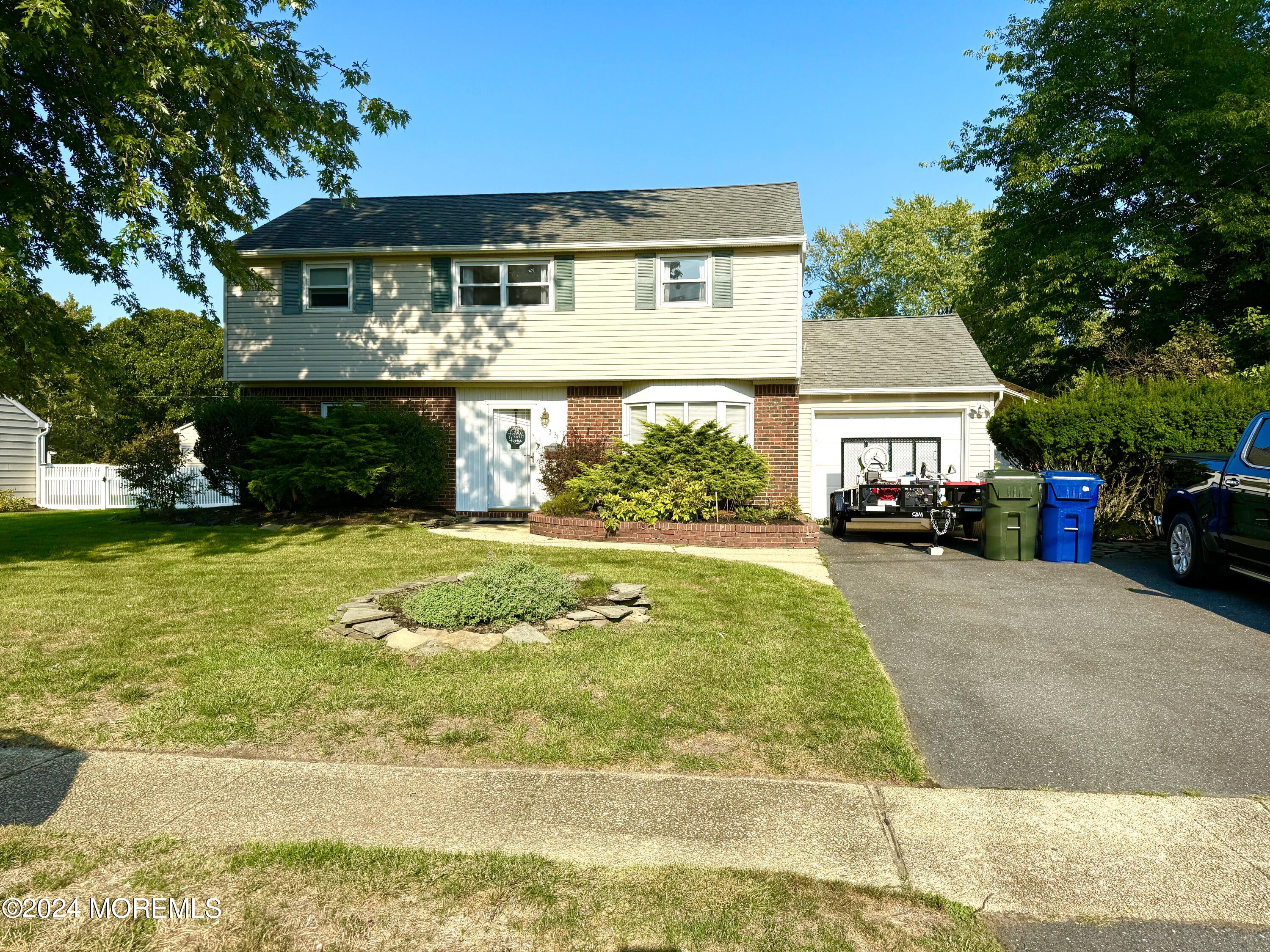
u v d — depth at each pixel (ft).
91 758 13.24
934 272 121.60
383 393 53.42
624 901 9.22
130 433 107.24
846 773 13.00
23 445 78.54
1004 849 10.58
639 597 24.32
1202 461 28.78
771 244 48.34
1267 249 61.77
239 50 32.12
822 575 30.60
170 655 18.63
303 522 44.75
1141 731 14.96
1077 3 64.18
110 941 8.43
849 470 52.80
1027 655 20.04
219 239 40.42
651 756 13.47
